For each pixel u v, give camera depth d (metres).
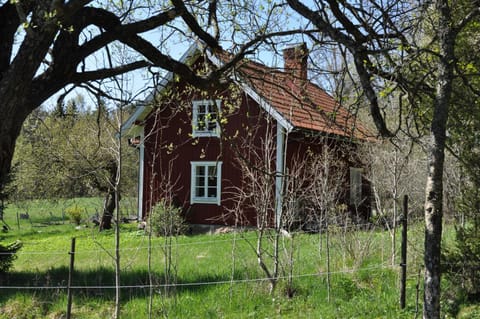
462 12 5.39
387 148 10.91
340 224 10.56
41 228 26.42
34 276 10.39
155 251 13.05
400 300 7.17
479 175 6.68
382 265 9.08
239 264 10.00
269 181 8.36
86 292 8.62
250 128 7.88
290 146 16.91
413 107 5.17
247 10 6.16
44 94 4.77
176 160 19.33
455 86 5.59
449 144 6.51
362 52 4.38
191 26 5.73
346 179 18.92
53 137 16.91
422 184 12.16
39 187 24.45
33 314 7.82
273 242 9.17
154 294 8.36
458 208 7.44
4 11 4.80
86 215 27.45
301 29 5.31
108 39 5.07
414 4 5.09
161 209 17.27
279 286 8.16
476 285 7.18
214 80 5.73
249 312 7.32
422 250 8.81
